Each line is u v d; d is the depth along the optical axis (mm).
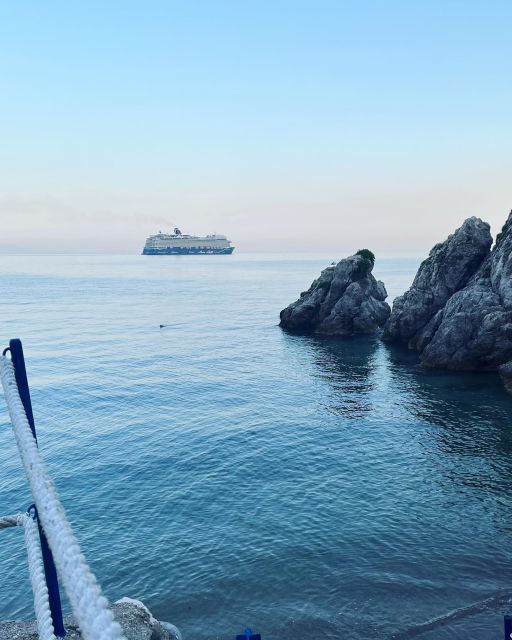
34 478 3031
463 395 52750
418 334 77312
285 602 22391
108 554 26062
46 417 47500
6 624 11055
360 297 93562
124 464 36719
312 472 35250
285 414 47938
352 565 24734
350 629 20734
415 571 24219
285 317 102000
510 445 39469
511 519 28875
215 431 43312
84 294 186250
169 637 14484
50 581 6070
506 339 60344
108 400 52969
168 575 24391
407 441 40688
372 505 30578
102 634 1690
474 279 71625
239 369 67188
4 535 28422
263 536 27391
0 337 94188
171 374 64562
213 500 31422
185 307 143875
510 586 23078
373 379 60500
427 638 20141
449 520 28797
